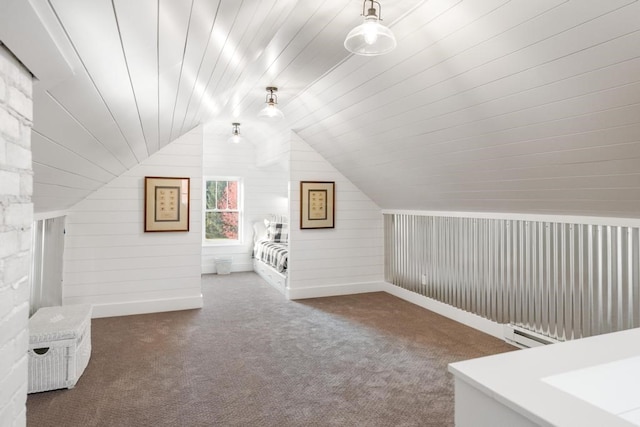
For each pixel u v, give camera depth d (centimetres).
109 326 375
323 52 251
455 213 403
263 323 386
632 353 101
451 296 409
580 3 151
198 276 446
